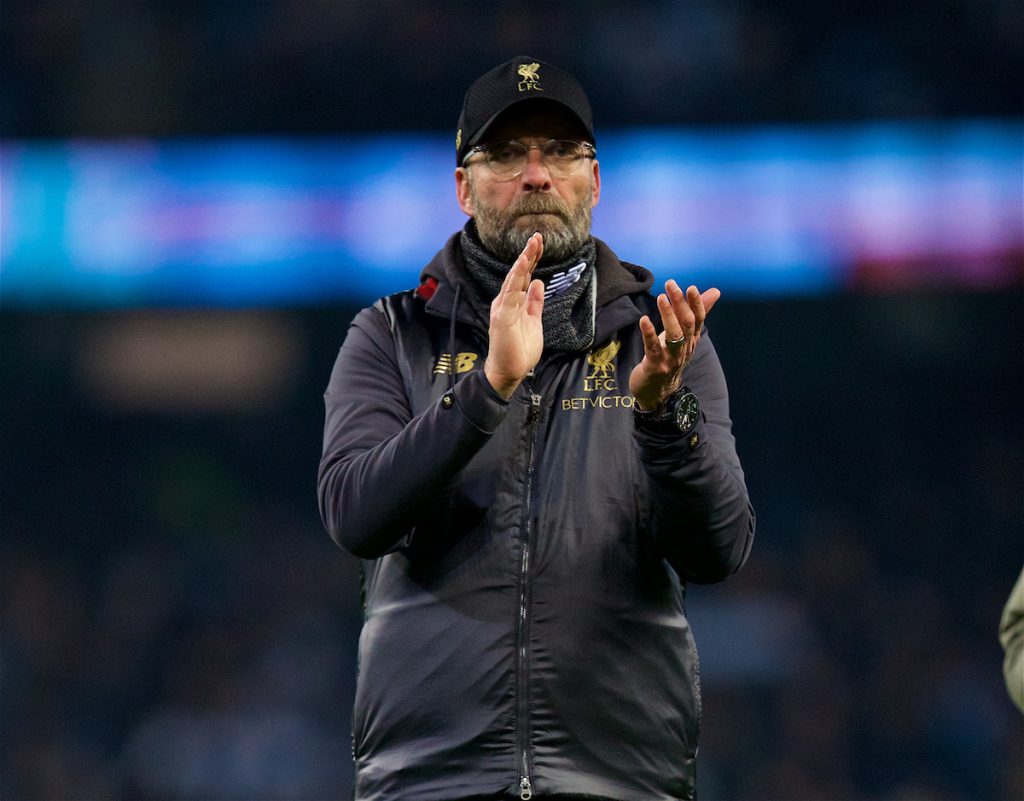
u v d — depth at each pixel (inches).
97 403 1804.9
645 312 376.2
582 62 1610.5
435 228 1557.6
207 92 1584.6
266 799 1471.5
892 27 1610.5
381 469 338.0
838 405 1793.8
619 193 1551.4
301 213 1555.1
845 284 1509.6
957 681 1540.4
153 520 1811.0
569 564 346.3
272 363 1801.2
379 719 347.3
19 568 1766.7
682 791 350.3
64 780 1503.4
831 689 1509.6
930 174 1528.1
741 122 1565.0
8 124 1565.0
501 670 339.6
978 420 1786.4
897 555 1734.7
